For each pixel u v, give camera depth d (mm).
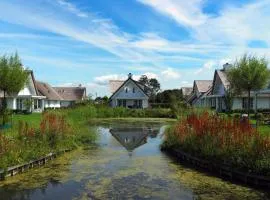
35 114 54688
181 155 19547
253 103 54938
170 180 14508
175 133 22281
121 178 14867
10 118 30688
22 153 16688
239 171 14312
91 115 54406
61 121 23188
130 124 46281
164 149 23031
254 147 14375
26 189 13258
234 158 14930
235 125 17062
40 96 67500
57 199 12062
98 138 29234
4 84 37562
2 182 14234
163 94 94438
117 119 57031
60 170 16406
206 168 16656
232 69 40562
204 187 13430
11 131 21641
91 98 82188
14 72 37562
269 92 49906
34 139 19125
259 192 12750
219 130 17609
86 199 12055
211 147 16672
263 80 39281
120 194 12602
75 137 24641
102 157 20031
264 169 13461
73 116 40000
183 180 14484
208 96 64000
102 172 16000
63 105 92125
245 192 12758
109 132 35500
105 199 12055
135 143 26891
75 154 21109
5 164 14969
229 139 16031
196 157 17703
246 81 38875
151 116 62750
